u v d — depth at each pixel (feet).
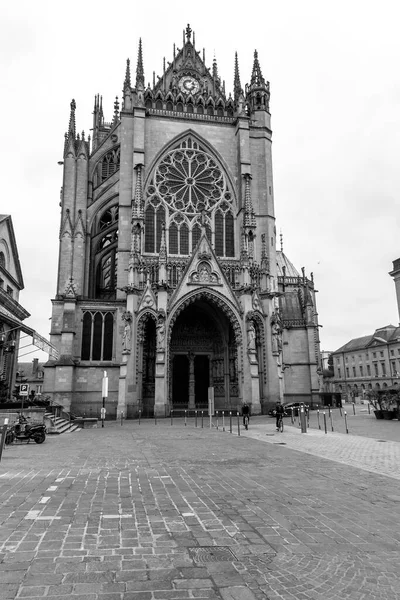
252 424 116.57
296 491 36.22
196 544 23.26
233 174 181.88
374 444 68.44
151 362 153.79
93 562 20.71
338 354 436.76
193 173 179.01
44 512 29.32
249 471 45.68
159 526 26.40
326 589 18.06
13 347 127.24
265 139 188.24
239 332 152.87
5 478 40.98
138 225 158.20
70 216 173.68
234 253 175.01
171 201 173.37
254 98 192.44
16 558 21.16
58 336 157.99
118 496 34.04
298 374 215.72
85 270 172.76
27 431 72.13
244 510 30.17
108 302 159.53
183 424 119.24
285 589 18.06
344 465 49.55
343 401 351.46
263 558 21.39
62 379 148.87
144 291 148.87
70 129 181.27
